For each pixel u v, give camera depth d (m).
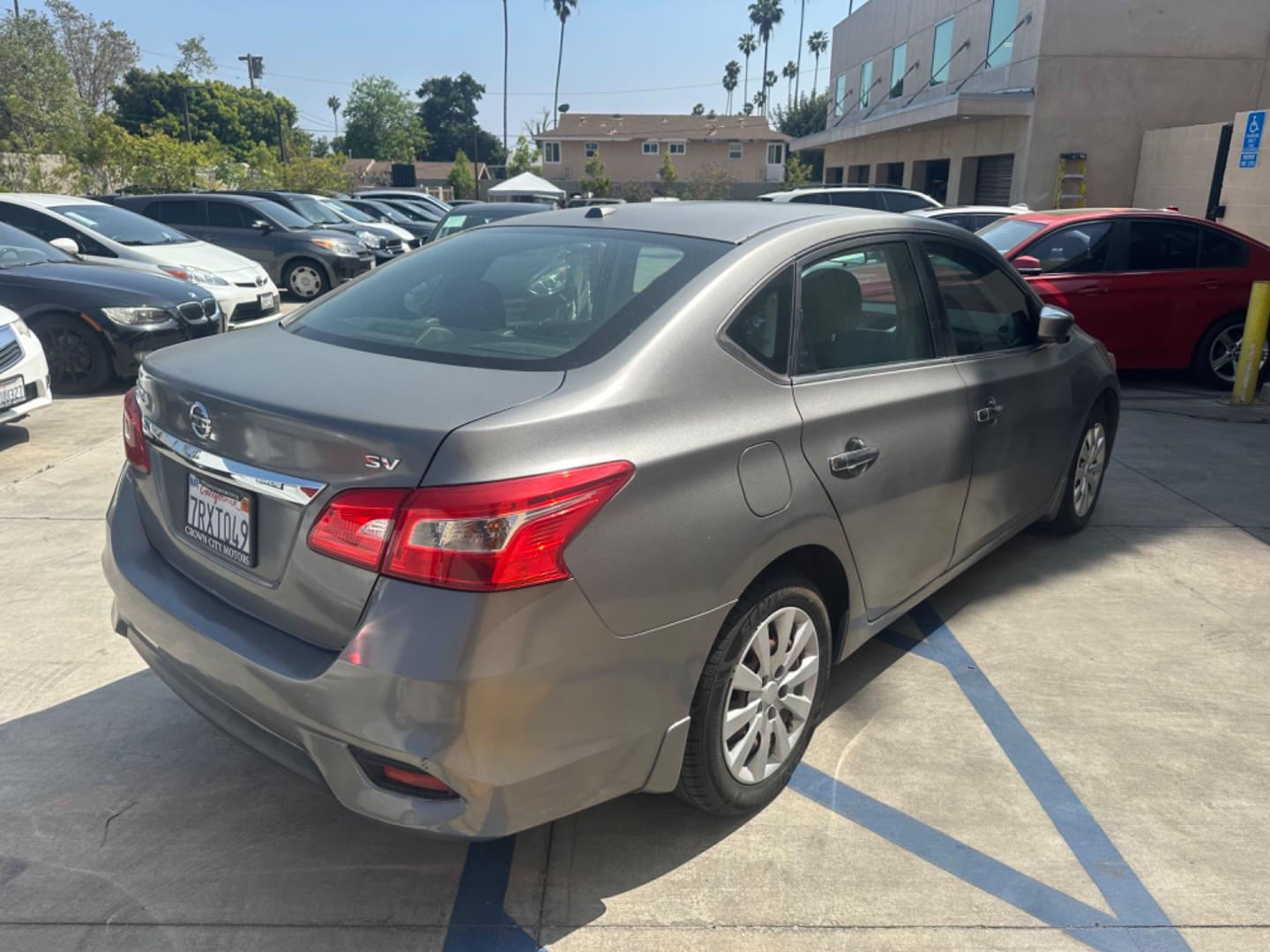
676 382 2.34
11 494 5.40
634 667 2.19
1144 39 18.42
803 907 2.41
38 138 32.62
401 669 1.93
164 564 2.59
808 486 2.60
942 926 2.35
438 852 2.61
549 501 1.99
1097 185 19.11
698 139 63.97
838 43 34.78
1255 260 8.28
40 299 7.91
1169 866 2.57
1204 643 3.81
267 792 2.86
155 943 2.28
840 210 3.23
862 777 2.95
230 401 2.23
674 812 2.78
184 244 10.85
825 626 2.83
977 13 21.95
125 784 2.88
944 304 3.42
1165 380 8.88
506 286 2.75
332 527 2.04
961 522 3.50
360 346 2.57
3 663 3.55
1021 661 3.66
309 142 88.44
